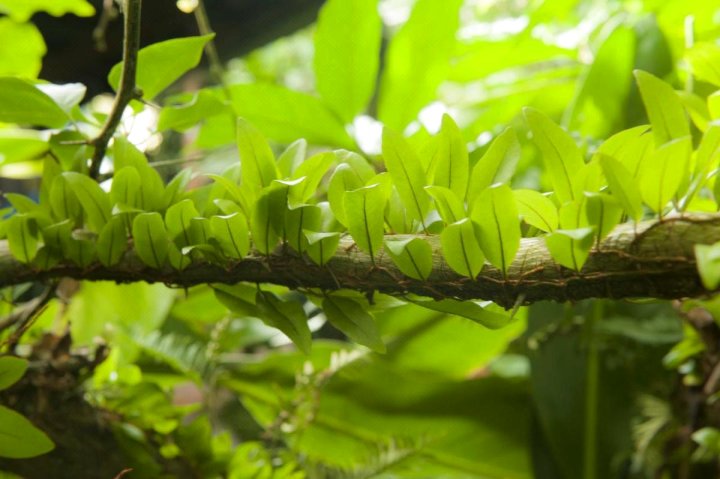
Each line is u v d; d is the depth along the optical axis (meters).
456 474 1.47
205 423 1.00
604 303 1.26
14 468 0.92
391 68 1.41
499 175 0.67
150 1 1.73
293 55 3.42
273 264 0.69
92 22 1.96
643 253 0.60
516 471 1.46
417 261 0.65
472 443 1.45
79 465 0.94
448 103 1.96
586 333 1.28
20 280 0.78
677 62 1.24
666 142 0.68
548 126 0.64
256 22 2.28
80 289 1.12
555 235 0.60
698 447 1.15
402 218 0.69
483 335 1.43
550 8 1.57
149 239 0.71
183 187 0.77
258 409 1.35
